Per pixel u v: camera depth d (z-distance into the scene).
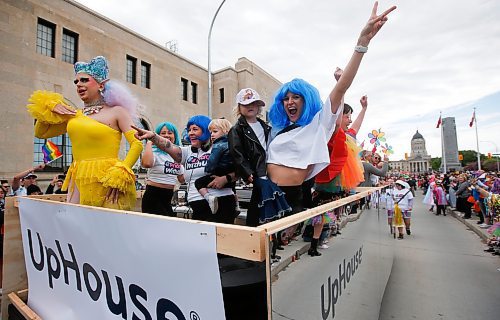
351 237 1.84
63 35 14.58
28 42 12.83
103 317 1.26
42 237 1.74
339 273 1.55
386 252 3.54
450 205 13.95
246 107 2.14
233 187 2.67
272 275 0.91
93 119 2.29
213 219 2.49
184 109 22.27
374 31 1.74
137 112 2.58
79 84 2.36
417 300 3.42
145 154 2.88
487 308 3.21
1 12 12.01
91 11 15.79
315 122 1.96
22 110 12.43
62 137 13.87
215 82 25.22
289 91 2.06
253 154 1.96
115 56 17.09
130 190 2.22
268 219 1.76
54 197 2.70
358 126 3.50
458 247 6.25
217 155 2.29
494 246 5.77
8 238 2.23
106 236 1.21
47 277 1.72
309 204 2.32
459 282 4.04
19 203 2.06
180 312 0.94
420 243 6.65
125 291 1.14
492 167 9.98
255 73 26.44
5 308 2.18
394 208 7.42
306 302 1.13
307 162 1.90
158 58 20.28
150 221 1.01
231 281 1.03
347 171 2.61
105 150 2.26
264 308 0.95
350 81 1.85
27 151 12.43
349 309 1.70
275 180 1.99
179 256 0.93
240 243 0.82
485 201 7.64
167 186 3.23
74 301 1.46
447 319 2.95
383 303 3.33
